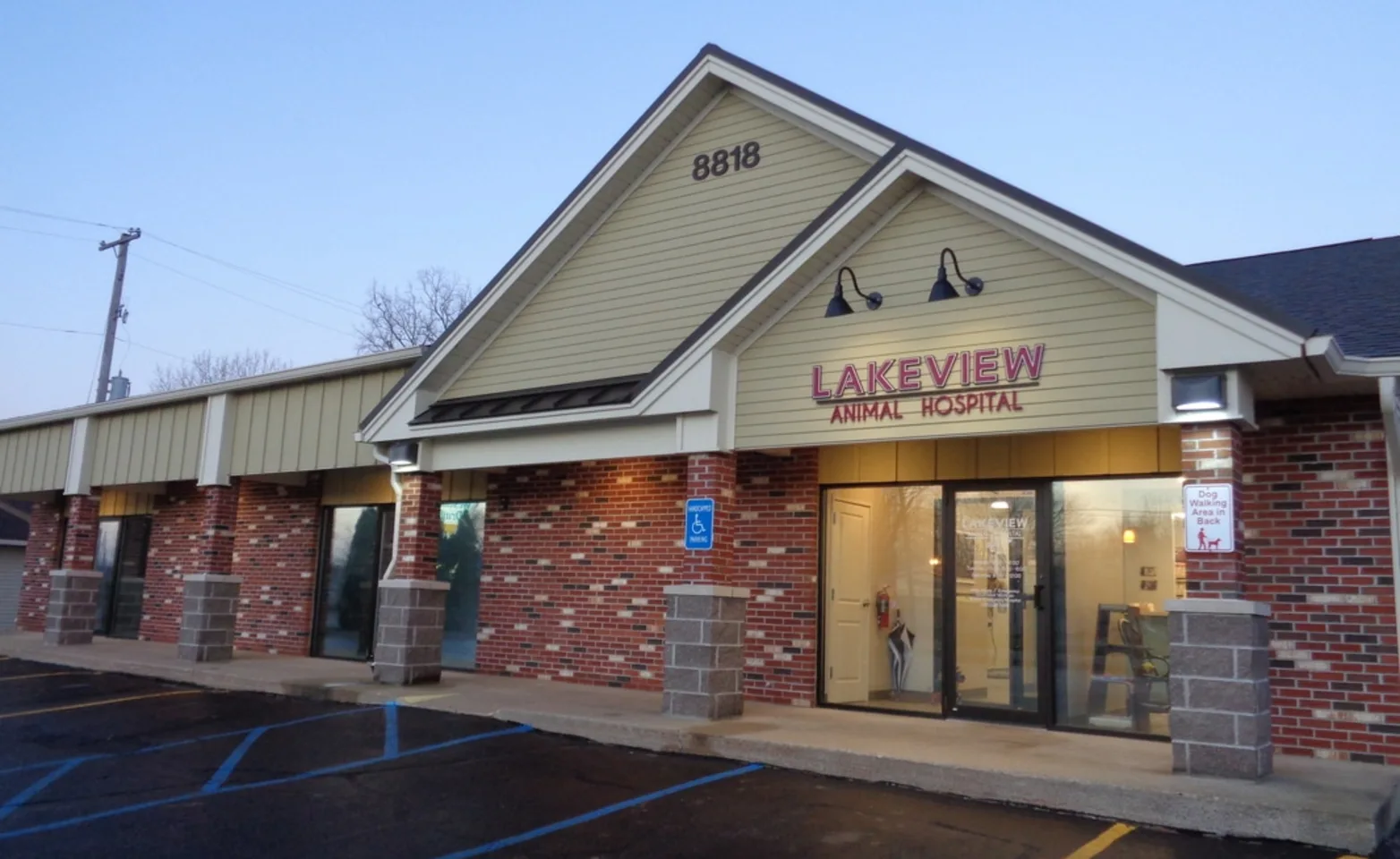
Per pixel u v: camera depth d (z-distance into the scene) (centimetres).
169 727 1082
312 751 955
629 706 1120
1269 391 876
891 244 980
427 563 1348
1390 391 791
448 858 648
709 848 666
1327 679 873
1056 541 1045
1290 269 1188
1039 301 886
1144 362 830
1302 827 668
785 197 1203
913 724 1029
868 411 969
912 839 682
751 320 1044
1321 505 892
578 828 711
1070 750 880
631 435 1139
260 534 1805
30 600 2269
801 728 977
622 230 1318
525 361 1352
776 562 1198
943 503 1116
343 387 1524
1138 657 980
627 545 1338
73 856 649
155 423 1772
